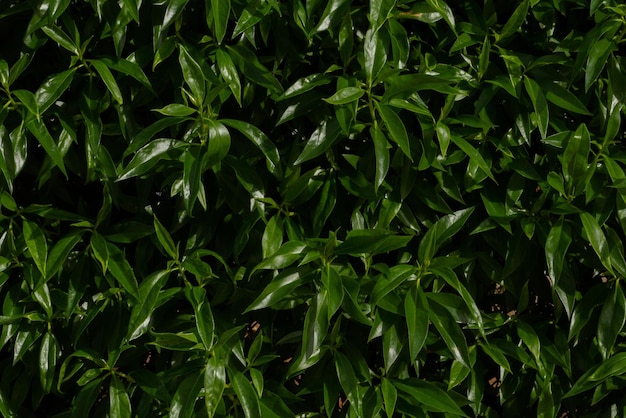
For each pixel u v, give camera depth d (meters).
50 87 1.68
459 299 1.74
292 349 1.86
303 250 1.71
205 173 1.78
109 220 1.81
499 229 1.82
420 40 1.78
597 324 1.84
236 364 1.79
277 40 1.74
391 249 1.73
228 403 1.78
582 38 1.77
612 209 1.77
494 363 1.89
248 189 1.72
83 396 1.73
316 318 1.69
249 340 1.85
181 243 1.81
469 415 1.89
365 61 1.69
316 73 1.76
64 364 1.73
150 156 1.68
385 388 1.76
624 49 1.83
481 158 1.72
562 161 1.75
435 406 1.75
